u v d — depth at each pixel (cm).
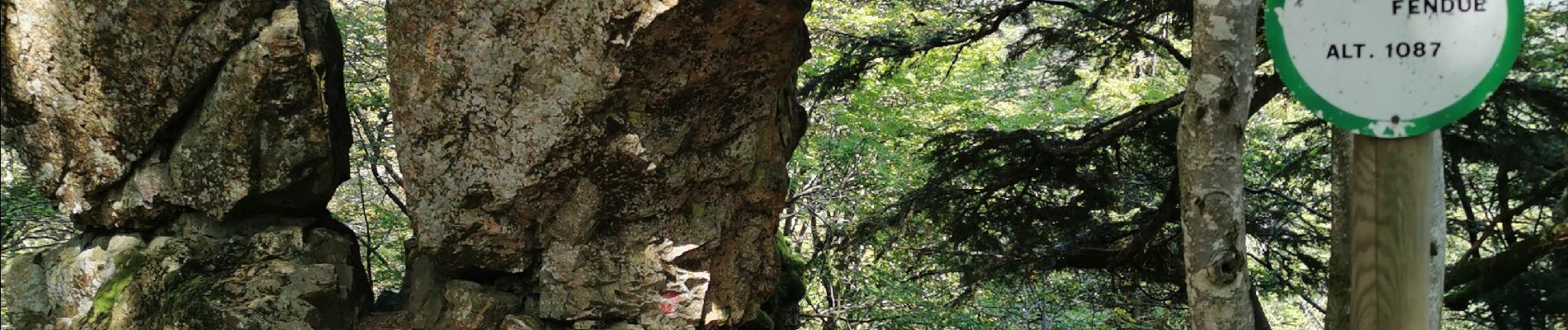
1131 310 1359
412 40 638
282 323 652
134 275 676
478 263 678
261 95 646
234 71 643
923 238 1160
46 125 677
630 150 638
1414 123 271
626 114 633
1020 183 1020
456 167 646
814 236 1877
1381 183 279
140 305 668
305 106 663
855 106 1599
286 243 691
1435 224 346
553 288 682
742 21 614
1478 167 1165
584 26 599
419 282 741
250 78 641
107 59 653
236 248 685
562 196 652
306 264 692
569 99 612
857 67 1030
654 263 683
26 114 676
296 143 670
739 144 687
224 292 652
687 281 694
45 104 669
